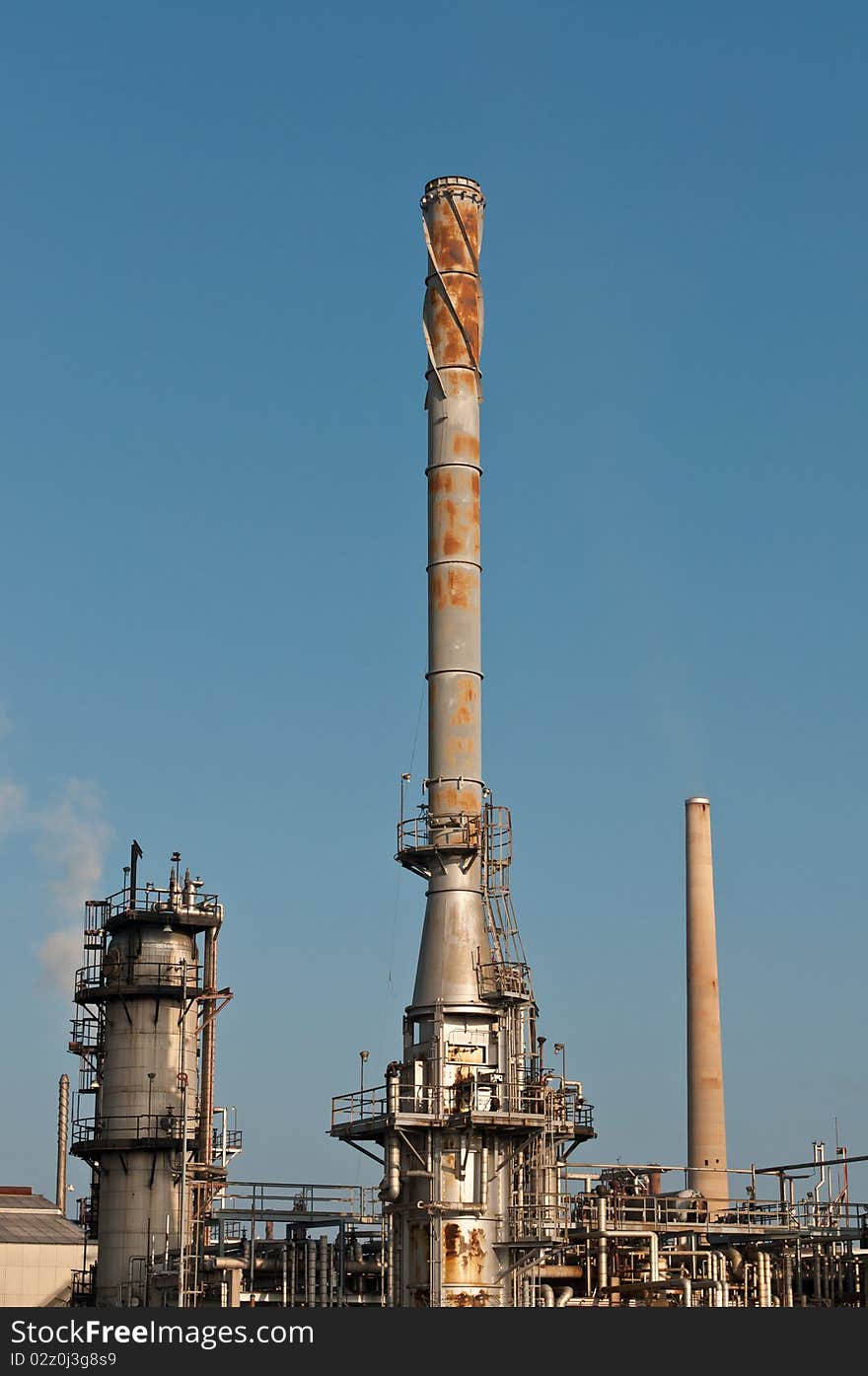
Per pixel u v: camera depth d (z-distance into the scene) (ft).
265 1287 243.40
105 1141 270.26
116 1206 269.64
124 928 278.67
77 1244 347.36
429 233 243.40
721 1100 357.82
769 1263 245.86
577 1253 238.07
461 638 232.12
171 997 277.03
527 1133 218.38
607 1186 257.14
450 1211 212.02
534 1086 224.74
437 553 234.79
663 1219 255.50
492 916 226.99
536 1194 221.25
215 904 284.20
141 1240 267.39
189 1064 277.03
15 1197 373.40
